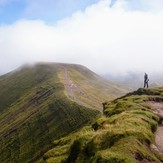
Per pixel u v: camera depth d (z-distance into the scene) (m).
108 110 51.25
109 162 18.50
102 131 25.91
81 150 25.66
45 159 35.19
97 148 23.44
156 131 30.14
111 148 20.50
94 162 19.52
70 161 27.33
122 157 18.72
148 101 53.62
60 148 36.41
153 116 34.00
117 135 23.08
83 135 27.94
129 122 28.03
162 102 54.03
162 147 24.08
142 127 25.98
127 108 44.12
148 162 19.66
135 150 20.02
